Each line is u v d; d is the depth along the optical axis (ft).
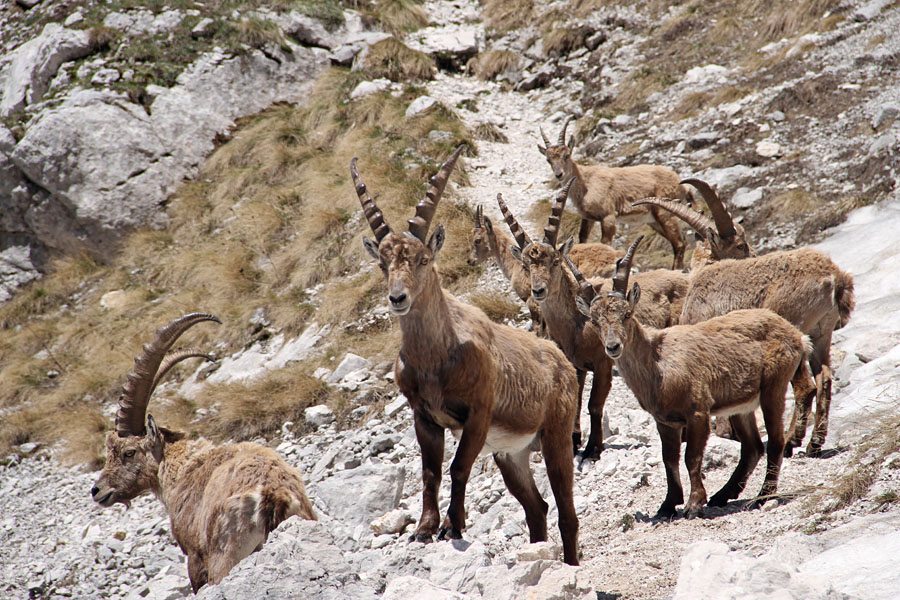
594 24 261.65
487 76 256.93
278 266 189.16
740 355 84.38
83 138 219.20
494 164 212.02
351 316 167.12
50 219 219.00
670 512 83.20
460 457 64.69
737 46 231.50
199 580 73.36
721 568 46.88
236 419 145.69
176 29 249.34
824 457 88.33
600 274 124.36
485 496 99.55
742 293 106.01
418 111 228.02
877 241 138.51
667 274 117.39
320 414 141.18
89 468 150.51
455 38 267.18
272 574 52.60
